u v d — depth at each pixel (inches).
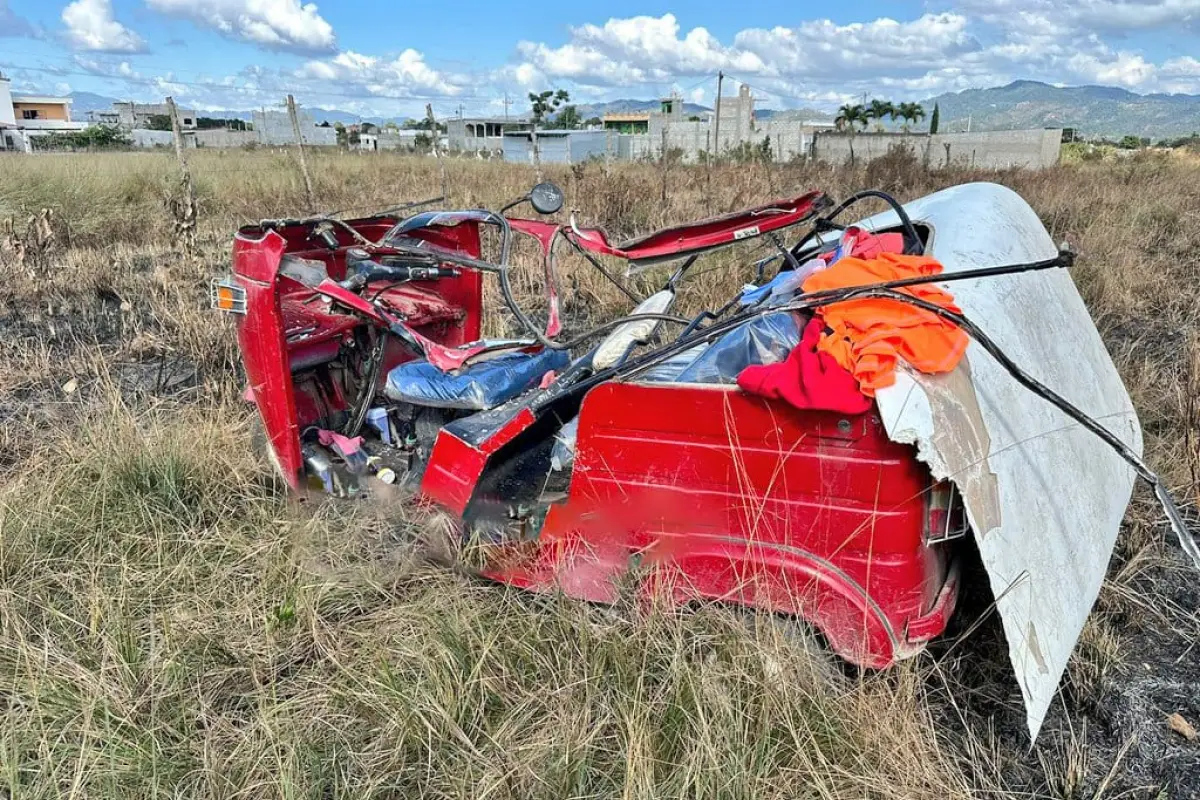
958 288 112.1
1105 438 87.7
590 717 98.1
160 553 132.3
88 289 321.7
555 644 108.0
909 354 90.3
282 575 126.6
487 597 120.6
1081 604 101.7
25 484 152.7
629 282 296.2
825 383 88.9
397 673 104.5
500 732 96.2
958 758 97.8
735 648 99.1
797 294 127.6
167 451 156.6
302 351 154.5
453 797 89.8
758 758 90.1
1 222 403.9
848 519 94.5
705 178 576.7
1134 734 102.8
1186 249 367.9
